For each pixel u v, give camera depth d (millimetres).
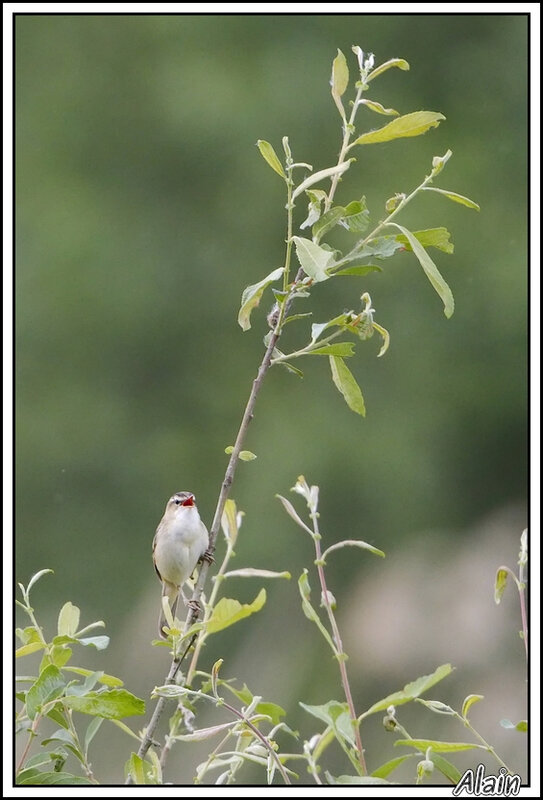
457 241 18750
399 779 9742
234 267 19203
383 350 4410
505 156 19562
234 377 18422
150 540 17453
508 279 18391
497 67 20172
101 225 19703
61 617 4594
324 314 18156
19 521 17562
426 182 4430
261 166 19516
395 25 20344
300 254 4168
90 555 17312
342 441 17312
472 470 17703
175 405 18406
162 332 18938
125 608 16453
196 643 4637
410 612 14156
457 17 20234
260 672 13578
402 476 17312
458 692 12891
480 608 13703
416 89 20156
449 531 17047
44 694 4098
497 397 17969
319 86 19719
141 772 4215
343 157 4445
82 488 17875
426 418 17906
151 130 20344
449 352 18250
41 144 20594
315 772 4336
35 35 21125
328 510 16953
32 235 19781
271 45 20547
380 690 13336
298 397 17891
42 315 18938
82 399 18422
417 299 18375
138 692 13312
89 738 4426
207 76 20062
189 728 4461
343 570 15727
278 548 16234
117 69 20844
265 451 17344
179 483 17719
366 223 4359
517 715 12273
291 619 14305
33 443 18062
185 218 19719
